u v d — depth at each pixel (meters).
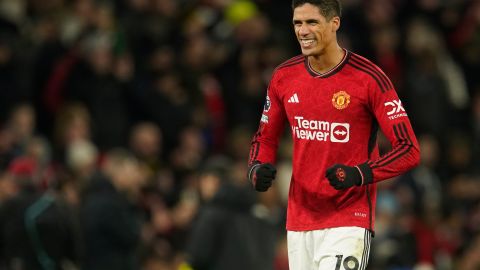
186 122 46.09
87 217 35.09
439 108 50.84
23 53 45.72
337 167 19.30
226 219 30.66
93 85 44.56
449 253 43.38
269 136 21.16
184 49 48.00
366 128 20.20
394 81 51.06
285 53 51.03
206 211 30.81
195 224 32.44
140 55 47.28
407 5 54.19
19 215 32.25
